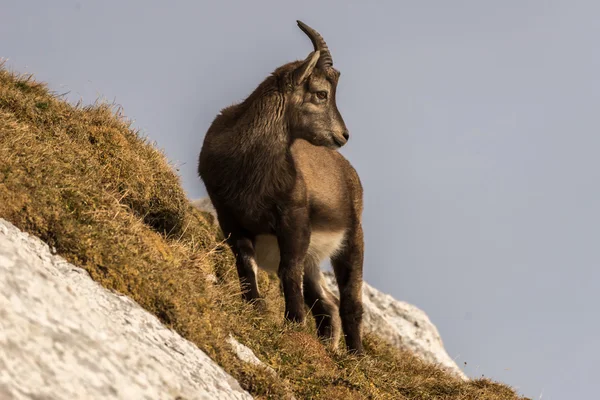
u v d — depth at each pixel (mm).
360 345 37750
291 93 33969
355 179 39531
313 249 37094
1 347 13914
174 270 23250
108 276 20531
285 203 33281
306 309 38438
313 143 34781
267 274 43594
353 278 38375
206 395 17922
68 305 16703
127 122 33094
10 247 16938
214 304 24312
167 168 32750
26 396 13359
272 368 25266
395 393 30359
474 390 34219
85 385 14727
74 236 20625
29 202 20469
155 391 16281
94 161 29000
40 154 23844
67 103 31500
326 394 26172
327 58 35156
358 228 38688
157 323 20406
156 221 31438
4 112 27281
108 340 16750
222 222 34156
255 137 33125
